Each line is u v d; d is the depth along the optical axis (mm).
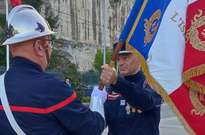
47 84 3592
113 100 5598
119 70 5562
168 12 5145
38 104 3539
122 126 5551
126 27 5062
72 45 63375
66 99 3576
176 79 5117
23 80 3637
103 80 4672
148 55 5082
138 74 5539
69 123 3576
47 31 3771
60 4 62031
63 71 42312
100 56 59750
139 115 5469
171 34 5137
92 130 3674
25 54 3715
